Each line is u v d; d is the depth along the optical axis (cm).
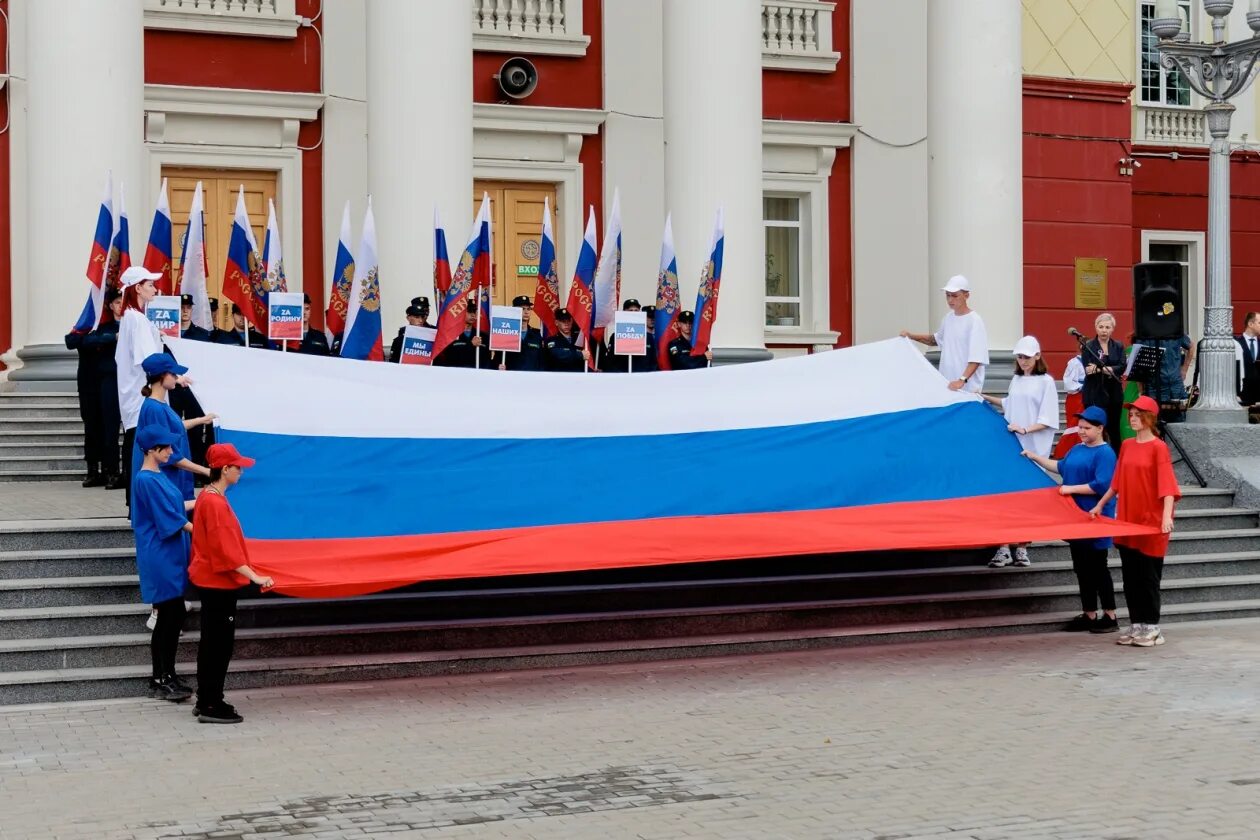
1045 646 1237
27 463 1551
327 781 822
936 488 1254
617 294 1477
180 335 1331
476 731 943
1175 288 1658
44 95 1634
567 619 1183
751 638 1209
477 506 1134
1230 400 1686
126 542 1187
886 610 1280
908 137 2409
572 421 1246
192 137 1998
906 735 922
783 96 2344
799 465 1242
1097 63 2500
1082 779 815
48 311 1653
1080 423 1277
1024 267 2430
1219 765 844
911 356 1380
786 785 808
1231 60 1677
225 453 974
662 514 1167
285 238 2047
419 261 1673
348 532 1084
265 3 2031
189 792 800
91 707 1016
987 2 1942
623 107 2220
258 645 1098
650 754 880
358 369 1238
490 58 2155
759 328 1798
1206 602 1398
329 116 2064
